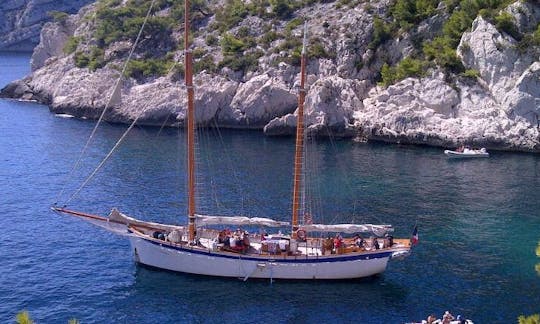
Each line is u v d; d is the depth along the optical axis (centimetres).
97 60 13788
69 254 5641
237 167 8650
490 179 8206
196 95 11725
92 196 7269
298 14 13475
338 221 6506
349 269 5178
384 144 10450
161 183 7800
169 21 14400
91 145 10000
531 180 8169
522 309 4653
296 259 5138
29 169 8450
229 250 5206
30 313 4538
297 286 5100
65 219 6525
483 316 4556
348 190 7619
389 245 5303
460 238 6050
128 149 9750
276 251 5228
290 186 7719
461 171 8631
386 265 5262
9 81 17725
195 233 5441
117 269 5350
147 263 5381
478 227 6353
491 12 10994
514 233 6191
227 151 9675
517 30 10838
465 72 10794
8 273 5200
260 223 5494
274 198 7219
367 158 9369
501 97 10506
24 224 6362
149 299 4816
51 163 8788
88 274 5234
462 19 11388
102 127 11681
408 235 6109
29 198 7194
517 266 5409
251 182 7881
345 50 12169
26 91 14988
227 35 12975
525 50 10525
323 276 5188
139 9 15075
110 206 6900
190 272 5275
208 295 4912
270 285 5116
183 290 4991
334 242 5319
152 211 6731
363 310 4672
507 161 9300
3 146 9844
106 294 4881
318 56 12062
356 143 10506
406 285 5084
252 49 12625
